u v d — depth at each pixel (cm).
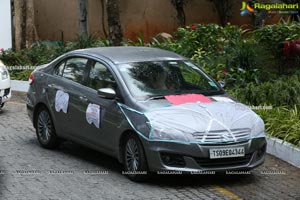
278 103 1297
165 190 930
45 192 923
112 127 996
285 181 984
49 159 1113
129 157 973
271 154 1132
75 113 1082
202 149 908
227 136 923
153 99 984
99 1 2488
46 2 2550
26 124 1416
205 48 1823
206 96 1025
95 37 2223
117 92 1002
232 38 1881
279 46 1630
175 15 2511
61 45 2050
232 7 2495
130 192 918
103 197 897
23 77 1952
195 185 958
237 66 1573
